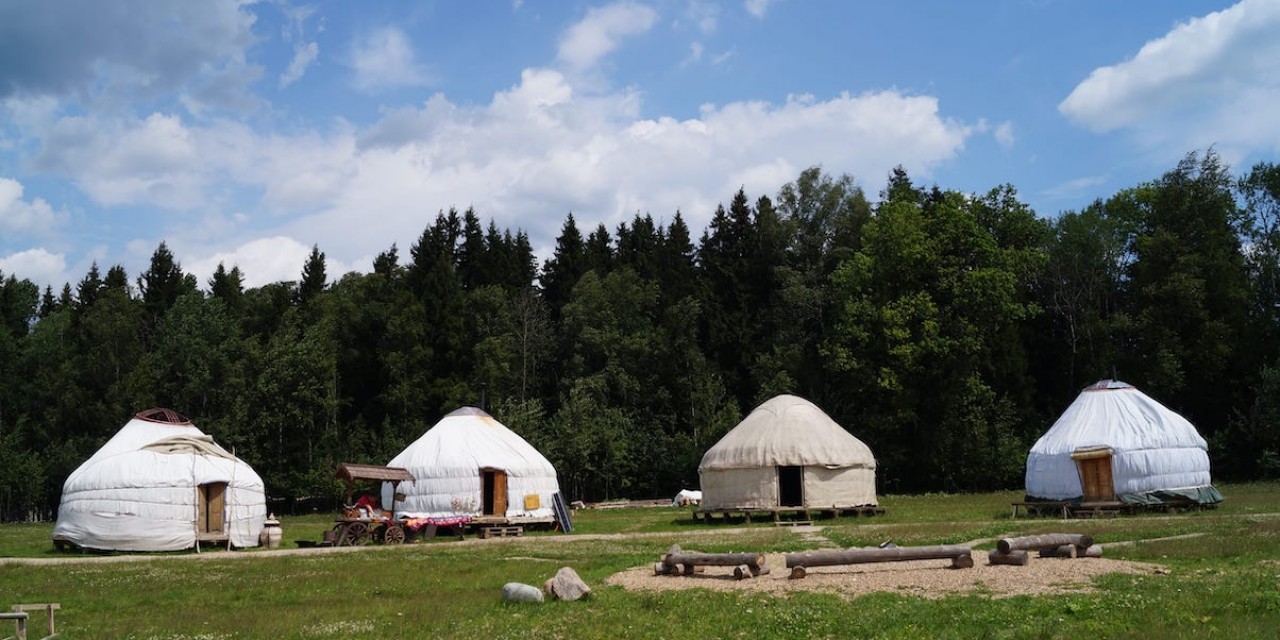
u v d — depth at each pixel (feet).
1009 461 207.92
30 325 303.68
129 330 267.39
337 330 269.85
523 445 143.43
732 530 119.34
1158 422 127.75
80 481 116.78
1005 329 219.82
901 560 61.72
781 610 49.21
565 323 258.98
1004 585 55.21
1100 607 46.88
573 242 309.63
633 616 49.85
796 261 267.59
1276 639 39.83
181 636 49.65
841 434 146.82
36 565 94.32
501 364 246.68
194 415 244.63
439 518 128.47
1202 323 202.39
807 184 271.08
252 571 83.20
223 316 258.57
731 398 241.55
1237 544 72.84
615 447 228.63
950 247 214.28
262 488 123.85
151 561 96.99
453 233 331.16
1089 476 127.85
